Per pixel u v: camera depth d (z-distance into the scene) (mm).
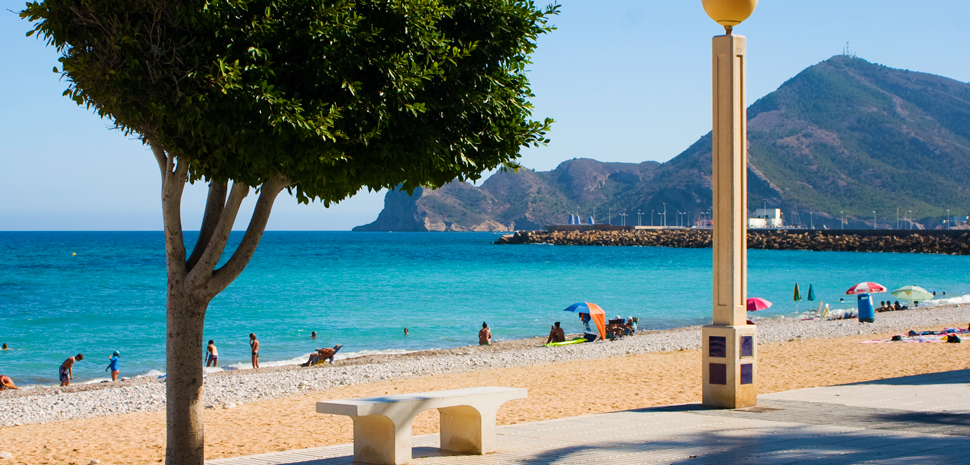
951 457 6207
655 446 7234
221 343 31531
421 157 6207
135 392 18484
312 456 7867
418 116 6207
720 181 9664
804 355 20703
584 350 25953
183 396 6707
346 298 51469
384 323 38188
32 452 10867
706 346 9906
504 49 6809
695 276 74000
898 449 6613
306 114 5652
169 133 5832
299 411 14586
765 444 7109
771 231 162875
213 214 6840
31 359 27594
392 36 6133
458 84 6445
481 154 6789
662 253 133000
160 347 30562
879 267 86438
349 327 36625
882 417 8734
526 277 73062
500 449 7531
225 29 5492
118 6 5453
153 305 47062
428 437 8703
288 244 188250
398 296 52969
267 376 20875
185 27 5547
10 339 32781
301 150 5789
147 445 11352
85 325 37719
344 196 6625
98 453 10734
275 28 5637
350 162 6039
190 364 6738
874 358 19125
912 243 126438
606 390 15797
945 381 12359
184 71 5438
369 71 6047
